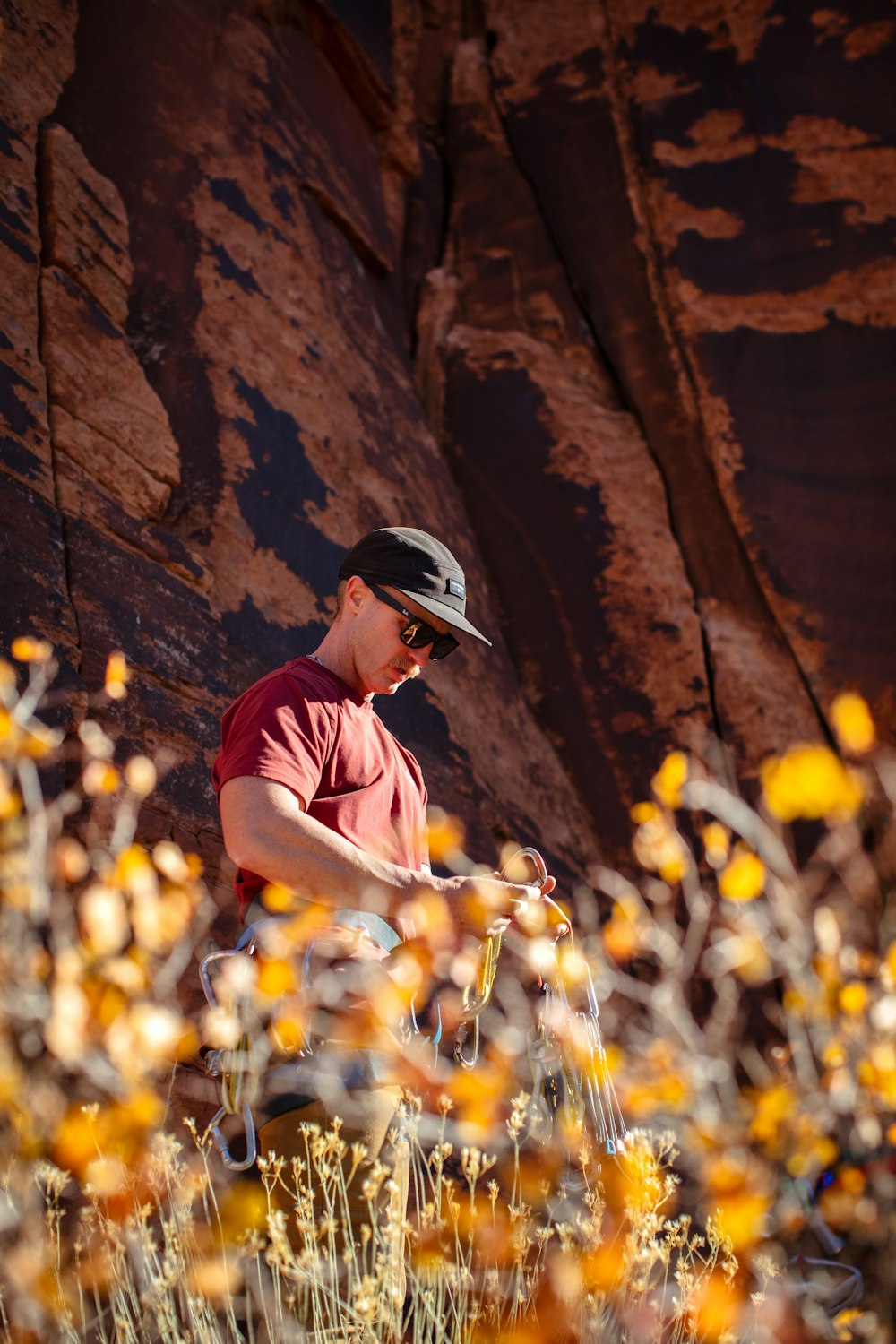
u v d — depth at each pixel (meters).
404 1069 1.88
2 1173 1.76
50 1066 1.95
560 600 5.30
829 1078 3.04
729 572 5.38
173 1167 1.82
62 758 2.52
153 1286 1.63
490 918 1.91
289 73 5.32
